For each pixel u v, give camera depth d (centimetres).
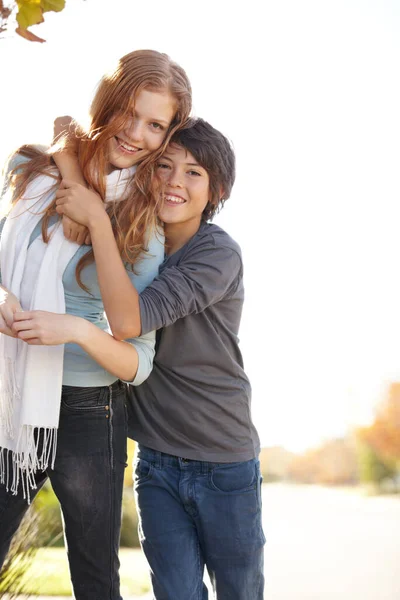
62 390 256
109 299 242
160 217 273
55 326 236
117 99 254
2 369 253
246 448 282
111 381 262
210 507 275
